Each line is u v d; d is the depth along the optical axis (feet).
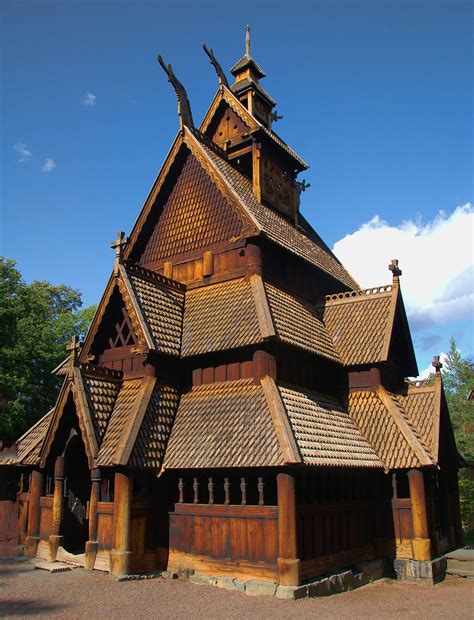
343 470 59.93
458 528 87.66
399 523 67.36
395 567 66.08
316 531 55.88
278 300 70.79
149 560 57.06
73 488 68.54
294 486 51.65
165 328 67.31
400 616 46.19
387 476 69.21
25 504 70.59
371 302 82.23
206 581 54.19
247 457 53.16
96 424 60.34
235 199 73.10
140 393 62.34
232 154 88.53
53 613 42.57
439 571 66.69
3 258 149.89
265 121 97.91
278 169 91.97
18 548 66.85
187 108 82.33
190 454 57.26
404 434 68.74
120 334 69.41
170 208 81.20
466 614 47.62
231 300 69.36
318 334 75.56
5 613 42.55
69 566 58.54
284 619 42.14
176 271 78.07
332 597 52.75
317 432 59.88
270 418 56.49
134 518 56.39
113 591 49.47
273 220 81.35
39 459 63.31
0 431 122.72
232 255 72.84
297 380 68.28
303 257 78.74
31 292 151.84
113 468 56.85
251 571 52.08
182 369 68.03
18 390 132.87
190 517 57.26
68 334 179.32
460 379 165.78
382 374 75.66
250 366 63.26
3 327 125.59
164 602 46.42
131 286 67.05
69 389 61.82
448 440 81.15
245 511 53.62
